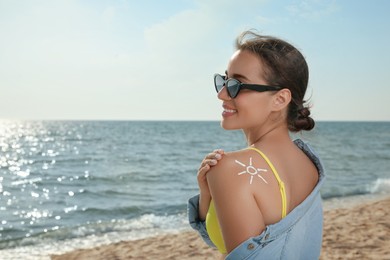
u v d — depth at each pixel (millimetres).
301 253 1467
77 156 45625
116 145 64812
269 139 1541
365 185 20672
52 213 15742
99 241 10477
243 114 1527
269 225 1339
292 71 1524
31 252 9664
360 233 9508
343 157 39375
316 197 1544
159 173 29828
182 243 9789
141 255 8930
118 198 19094
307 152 1641
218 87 1635
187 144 68062
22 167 35000
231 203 1349
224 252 1548
